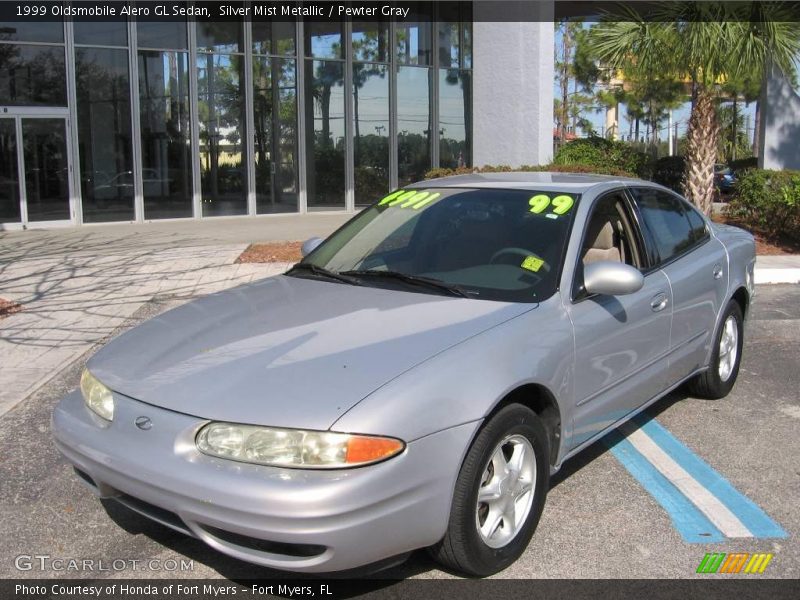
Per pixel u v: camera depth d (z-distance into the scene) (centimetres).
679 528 385
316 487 282
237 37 1847
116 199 1730
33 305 897
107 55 1684
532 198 448
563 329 376
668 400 578
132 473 310
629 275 385
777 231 1380
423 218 462
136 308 881
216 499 288
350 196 2067
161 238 1432
